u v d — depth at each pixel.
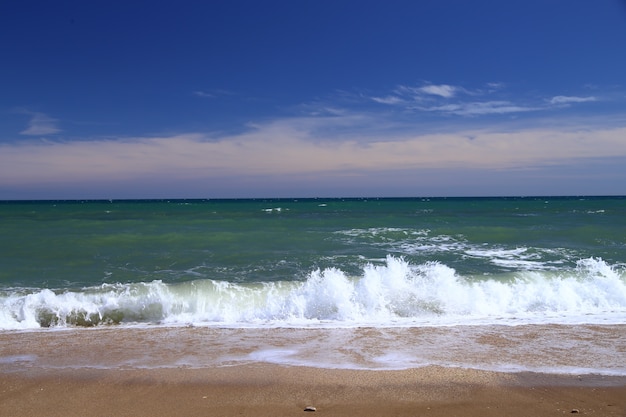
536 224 24.88
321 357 6.09
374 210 46.94
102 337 7.27
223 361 5.96
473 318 8.45
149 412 4.39
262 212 42.72
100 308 8.73
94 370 5.63
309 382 5.16
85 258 14.36
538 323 7.96
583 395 4.73
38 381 5.26
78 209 52.56
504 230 20.64
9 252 15.37
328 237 18.92
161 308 8.93
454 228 22.00
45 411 4.44
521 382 5.11
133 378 5.34
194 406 4.53
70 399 4.73
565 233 19.53
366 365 5.74
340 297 9.07
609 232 19.52
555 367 5.63
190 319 8.63
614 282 10.13
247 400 4.67
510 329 7.54
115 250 15.84
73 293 9.37
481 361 5.88
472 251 15.29
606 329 7.52
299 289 9.83
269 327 7.89
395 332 7.43
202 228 23.06
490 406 4.47
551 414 4.27
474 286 9.91
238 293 9.91
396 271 10.30
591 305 9.39
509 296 9.54
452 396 4.73
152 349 6.56
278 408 4.47
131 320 8.66
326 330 7.63
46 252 15.43
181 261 13.83
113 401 4.67
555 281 10.54
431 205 65.44
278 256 14.52
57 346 6.74
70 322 8.47
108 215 37.19
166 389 4.99
